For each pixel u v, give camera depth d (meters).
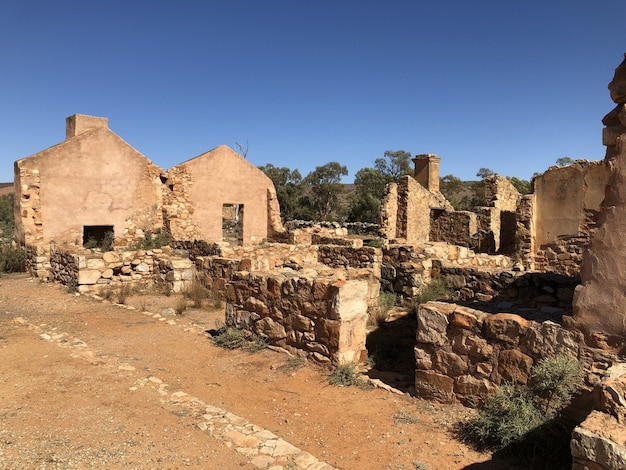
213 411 4.68
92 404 4.72
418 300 9.09
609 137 4.09
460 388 4.88
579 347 4.15
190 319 9.31
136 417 4.44
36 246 14.85
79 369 5.86
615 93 4.05
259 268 10.89
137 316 9.40
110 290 11.88
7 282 13.55
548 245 14.00
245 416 4.79
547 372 4.05
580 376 4.10
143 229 20.38
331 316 6.04
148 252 12.91
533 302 7.88
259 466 3.64
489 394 4.66
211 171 22.20
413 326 8.09
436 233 26.06
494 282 8.40
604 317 4.02
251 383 5.73
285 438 4.33
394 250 9.83
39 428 4.15
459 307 5.08
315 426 4.59
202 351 7.04
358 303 6.20
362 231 29.77
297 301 6.54
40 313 9.52
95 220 18.94
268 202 24.03
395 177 49.78
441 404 5.00
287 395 5.36
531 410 4.11
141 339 7.68
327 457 3.99
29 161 17.19
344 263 13.80
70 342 7.23
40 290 12.06
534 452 3.81
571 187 13.43
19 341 7.20
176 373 6.05
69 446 3.82
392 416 4.77
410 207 24.34
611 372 3.47
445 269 9.16
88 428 4.17
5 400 4.80
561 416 4.07
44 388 5.16
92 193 18.83
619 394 2.94
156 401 4.87
